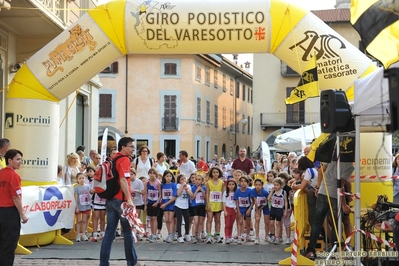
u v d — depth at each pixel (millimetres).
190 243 12188
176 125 43094
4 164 10633
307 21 10242
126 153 8906
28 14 13148
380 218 7914
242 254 10680
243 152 15617
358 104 7332
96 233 12164
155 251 10977
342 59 10125
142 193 12641
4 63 14570
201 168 24234
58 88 10812
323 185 9297
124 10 10375
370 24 6445
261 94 43719
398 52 6141
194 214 12344
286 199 12078
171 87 43156
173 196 12344
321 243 10172
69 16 16969
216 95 49781
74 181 13320
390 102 4891
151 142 43219
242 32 10227
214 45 10367
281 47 10352
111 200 8805
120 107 43188
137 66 43219
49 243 11539
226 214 12109
